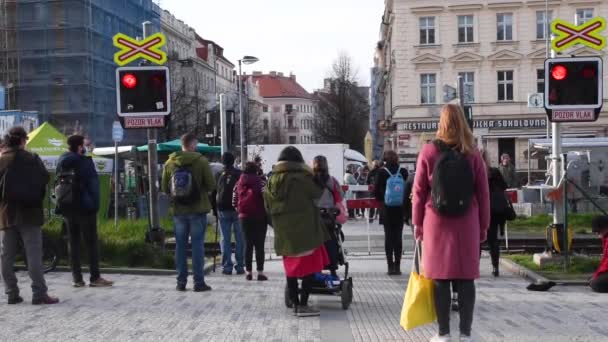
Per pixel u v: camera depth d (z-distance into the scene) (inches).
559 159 511.5
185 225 435.8
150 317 352.5
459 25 2135.8
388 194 498.6
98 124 1905.8
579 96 486.9
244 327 328.5
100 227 701.3
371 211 1095.0
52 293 427.2
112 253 552.4
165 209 971.3
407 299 270.8
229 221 525.0
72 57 1852.9
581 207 943.0
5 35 1860.2
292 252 350.9
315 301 401.1
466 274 256.8
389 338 303.7
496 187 487.8
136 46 532.4
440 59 2129.7
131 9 2237.9
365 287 454.6
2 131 1031.0
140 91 521.0
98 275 456.4
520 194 998.4
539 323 328.5
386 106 2984.7
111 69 2021.4
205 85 3917.3
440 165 256.5
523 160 2102.6
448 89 884.0
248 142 2859.3
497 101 2116.1
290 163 354.0
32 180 381.4
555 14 2090.3
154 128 526.0
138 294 424.2
